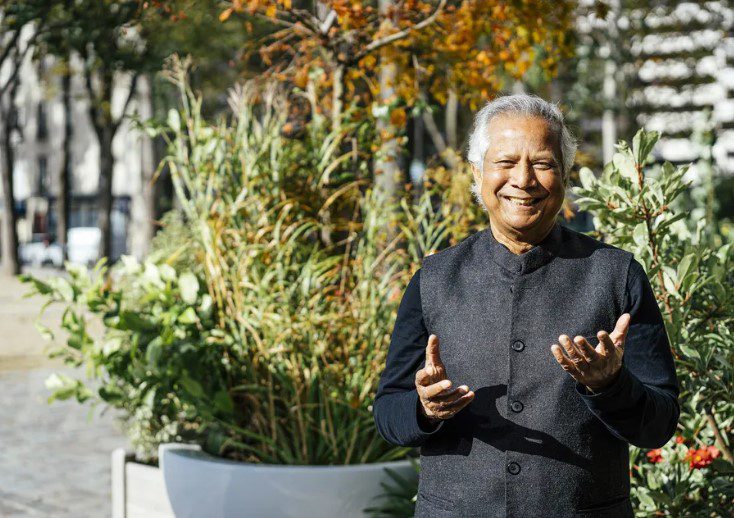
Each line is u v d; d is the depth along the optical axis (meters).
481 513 1.89
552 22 5.42
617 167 2.87
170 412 4.52
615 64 21.23
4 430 7.80
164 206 21.28
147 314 4.22
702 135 7.49
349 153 4.45
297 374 3.92
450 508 1.92
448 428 1.95
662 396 1.82
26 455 6.90
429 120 21.61
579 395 1.84
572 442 1.86
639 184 2.79
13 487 5.98
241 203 4.14
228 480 3.66
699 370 2.73
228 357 4.12
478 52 5.47
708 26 21.73
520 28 5.29
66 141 32.41
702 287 2.98
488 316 1.95
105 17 10.65
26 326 14.76
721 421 3.02
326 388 3.91
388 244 4.42
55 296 4.21
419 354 2.06
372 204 4.31
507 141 1.89
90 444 7.28
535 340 1.91
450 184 4.53
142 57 12.24
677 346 2.77
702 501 2.91
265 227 4.14
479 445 1.90
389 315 4.14
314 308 4.00
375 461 3.95
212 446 4.07
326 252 4.42
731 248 3.04
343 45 5.37
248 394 4.01
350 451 3.85
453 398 1.80
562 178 1.91
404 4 5.21
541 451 1.86
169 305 4.12
